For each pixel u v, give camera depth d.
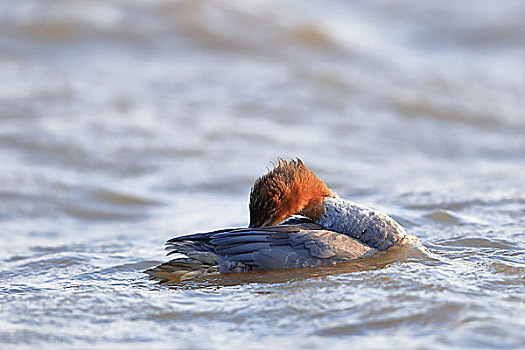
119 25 38.09
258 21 39.50
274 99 32.03
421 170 25.58
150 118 29.02
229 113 30.19
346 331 9.53
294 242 12.62
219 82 33.47
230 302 11.03
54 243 17.75
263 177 13.43
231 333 9.73
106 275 13.31
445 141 29.52
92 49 36.19
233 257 12.47
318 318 10.08
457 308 10.02
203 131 28.12
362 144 28.41
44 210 21.50
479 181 22.81
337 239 12.84
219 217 19.80
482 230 15.37
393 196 19.86
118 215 21.50
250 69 35.34
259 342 9.30
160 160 25.64
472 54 41.78
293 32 38.81
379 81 35.31
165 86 32.59
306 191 13.45
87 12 38.72
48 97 30.33
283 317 10.22
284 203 13.30
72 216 21.39
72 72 33.41
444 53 41.69
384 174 24.94
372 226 13.41
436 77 36.81
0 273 14.02
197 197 22.81
